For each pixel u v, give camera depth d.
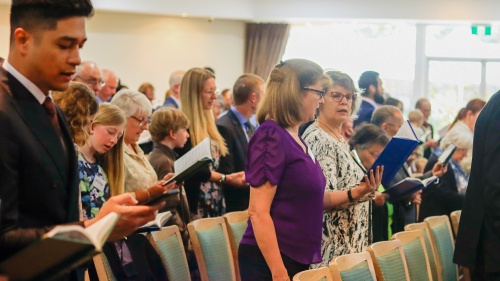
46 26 1.87
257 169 3.02
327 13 12.66
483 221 3.27
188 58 13.46
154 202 2.01
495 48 13.35
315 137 3.53
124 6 11.88
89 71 5.10
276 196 3.06
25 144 1.87
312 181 3.06
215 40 13.71
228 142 4.95
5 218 1.82
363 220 3.64
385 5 12.32
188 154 3.44
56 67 1.90
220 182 4.58
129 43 12.86
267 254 2.97
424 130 9.43
